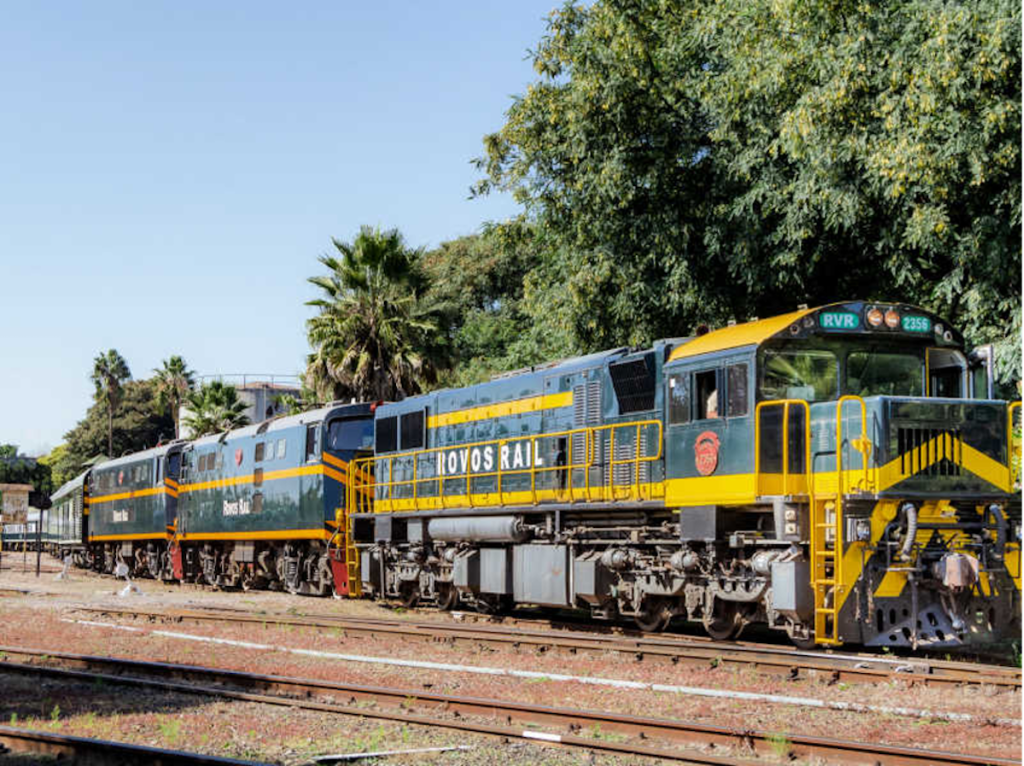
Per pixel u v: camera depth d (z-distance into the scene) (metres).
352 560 24.59
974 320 20.02
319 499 25.16
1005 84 17.84
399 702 11.25
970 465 13.84
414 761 8.95
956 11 17.41
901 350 14.85
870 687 11.42
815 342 14.42
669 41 24.30
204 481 32.28
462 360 52.47
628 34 23.17
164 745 9.58
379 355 35.12
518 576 19.05
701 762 8.48
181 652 15.64
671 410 15.58
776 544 14.11
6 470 110.25
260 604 23.77
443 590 21.88
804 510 13.70
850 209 19.70
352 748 9.40
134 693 12.25
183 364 75.44
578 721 10.02
